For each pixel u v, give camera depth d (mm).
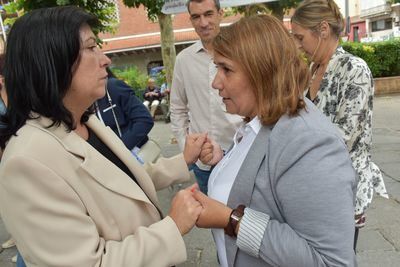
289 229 1105
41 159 1067
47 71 1111
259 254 1125
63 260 1037
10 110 1166
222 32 1245
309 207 1061
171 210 1228
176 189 4543
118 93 2547
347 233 1049
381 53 11500
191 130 2865
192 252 3250
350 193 1073
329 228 1046
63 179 1095
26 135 1106
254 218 1140
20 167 1017
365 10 34562
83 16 1174
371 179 1943
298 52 1195
